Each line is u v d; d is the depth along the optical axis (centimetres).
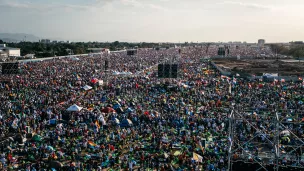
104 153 3250
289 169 1862
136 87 6775
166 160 3117
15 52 16325
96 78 7600
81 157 3194
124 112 4709
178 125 4188
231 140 1870
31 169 2883
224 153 3244
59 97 5597
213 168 2884
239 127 3672
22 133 3716
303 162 2300
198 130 4009
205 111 4744
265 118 3838
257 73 9781
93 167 2972
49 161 3061
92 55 16725
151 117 4350
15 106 4856
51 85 6756
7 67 7088
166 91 6562
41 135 3797
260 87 6894
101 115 4231
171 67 6794
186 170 2889
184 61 14462
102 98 5525
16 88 6412
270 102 5303
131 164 2948
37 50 19150
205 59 16100
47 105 5044
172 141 3578
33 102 5178
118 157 3166
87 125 4172
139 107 4984
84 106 4984
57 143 3516
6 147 3325
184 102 5488
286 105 4947
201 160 3059
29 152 3259
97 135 3762
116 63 12300
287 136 3269
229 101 5534
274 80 7625
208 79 7994
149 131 3909
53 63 11362
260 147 3177
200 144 3406
